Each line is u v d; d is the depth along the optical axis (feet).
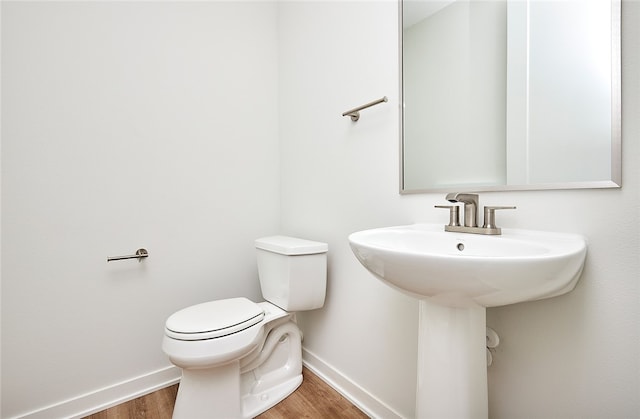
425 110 3.42
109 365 4.34
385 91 3.84
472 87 3.01
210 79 5.32
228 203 5.51
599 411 2.25
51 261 3.97
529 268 1.75
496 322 2.80
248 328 3.78
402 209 3.67
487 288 1.85
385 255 2.13
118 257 4.36
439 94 3.29
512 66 2.72
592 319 2.27
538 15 2.54
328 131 4.81
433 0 3.33
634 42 2.08
